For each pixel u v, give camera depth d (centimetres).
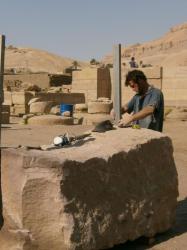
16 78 4822
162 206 560
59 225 454
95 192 477
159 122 625
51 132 1856
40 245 464
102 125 590
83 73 3606
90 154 493
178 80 3167
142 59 11556
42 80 4638
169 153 578
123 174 509
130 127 609
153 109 606
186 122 2430
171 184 575
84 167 469
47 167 456
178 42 14675
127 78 637
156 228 549
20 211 468
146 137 558
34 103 2869
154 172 550
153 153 552
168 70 3219
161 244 540
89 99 3550
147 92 625
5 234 487
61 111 2722
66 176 454
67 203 453
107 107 2658
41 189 460
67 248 451
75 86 3675
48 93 3375
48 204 458
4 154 489
